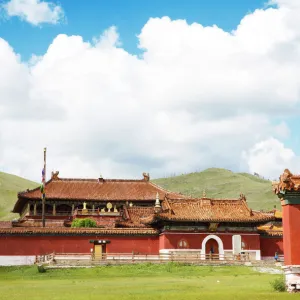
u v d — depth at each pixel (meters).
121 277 75.06
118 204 136.38
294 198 46.78
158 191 139.00
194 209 99.62
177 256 93.25
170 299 42.53
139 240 98.44
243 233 99.44
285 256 47.34
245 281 63.94
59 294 48.44
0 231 94.25
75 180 139.75
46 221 126.75
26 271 81.94
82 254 95.06
